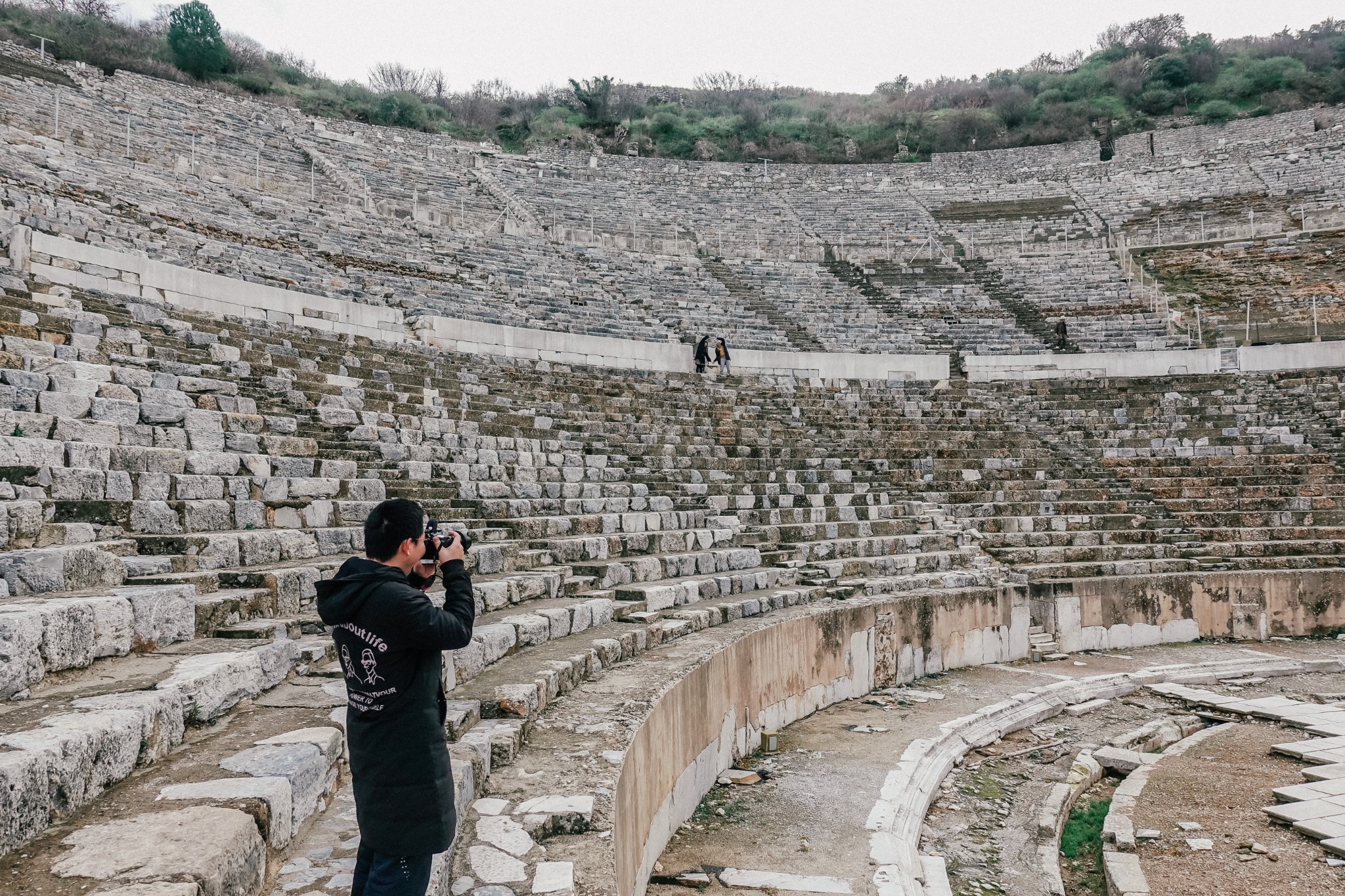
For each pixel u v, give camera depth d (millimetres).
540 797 4891
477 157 45625
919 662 12875
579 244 34344
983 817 8273
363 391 14203
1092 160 52719
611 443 17234
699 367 23156
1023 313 30469
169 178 24562
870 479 18312
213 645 5488
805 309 30562
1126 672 13320
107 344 11328
